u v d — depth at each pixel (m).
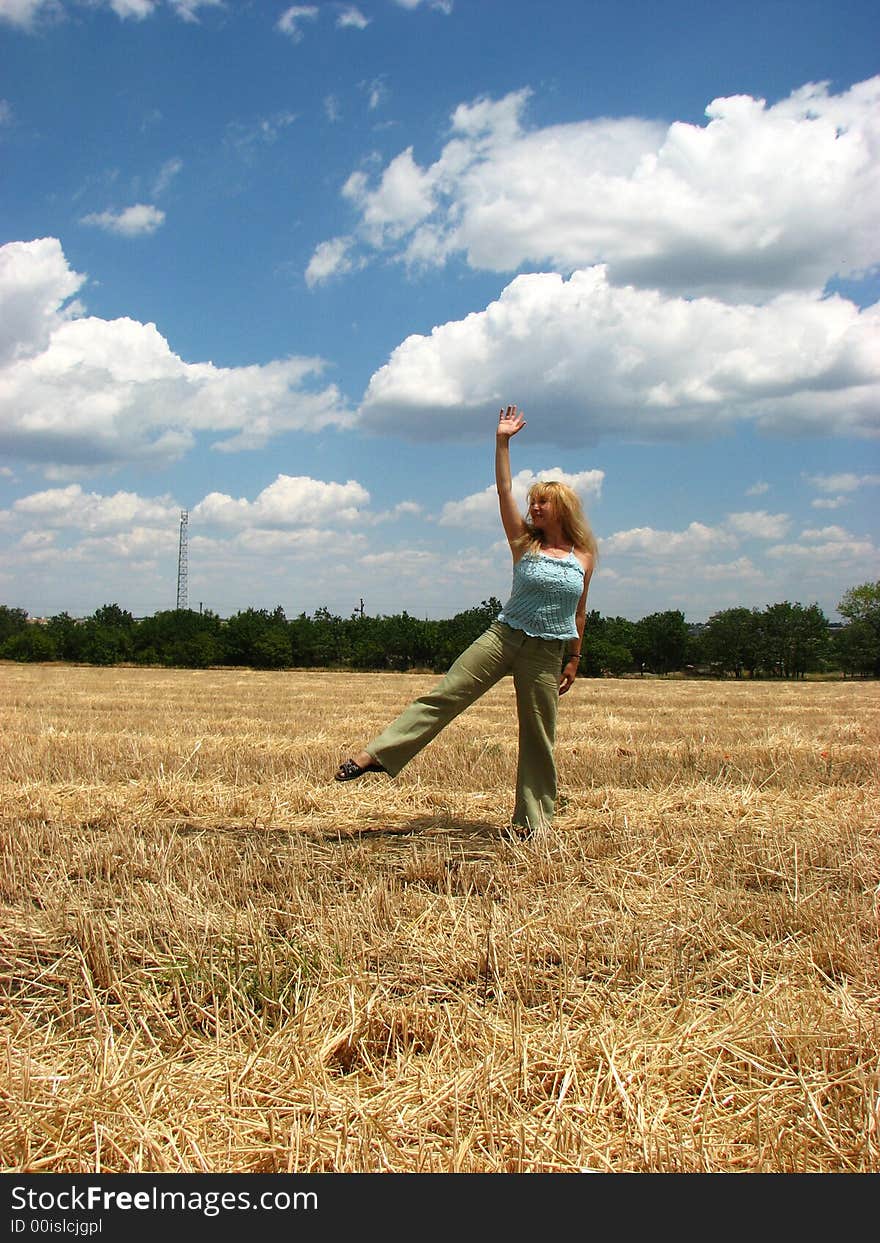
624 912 3.59
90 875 4.16
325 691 28.58
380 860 4.46
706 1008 2.72
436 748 8.98
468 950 3.14
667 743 11.22
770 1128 2.09
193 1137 2.05
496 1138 2.04
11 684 30.83
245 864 4.26
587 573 5.12
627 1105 2.15
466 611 55.69
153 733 11.87
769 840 4.82
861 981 2.90
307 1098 2.21
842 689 36.78
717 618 66.00
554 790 5.11
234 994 2.74
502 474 5.24
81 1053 2.42
